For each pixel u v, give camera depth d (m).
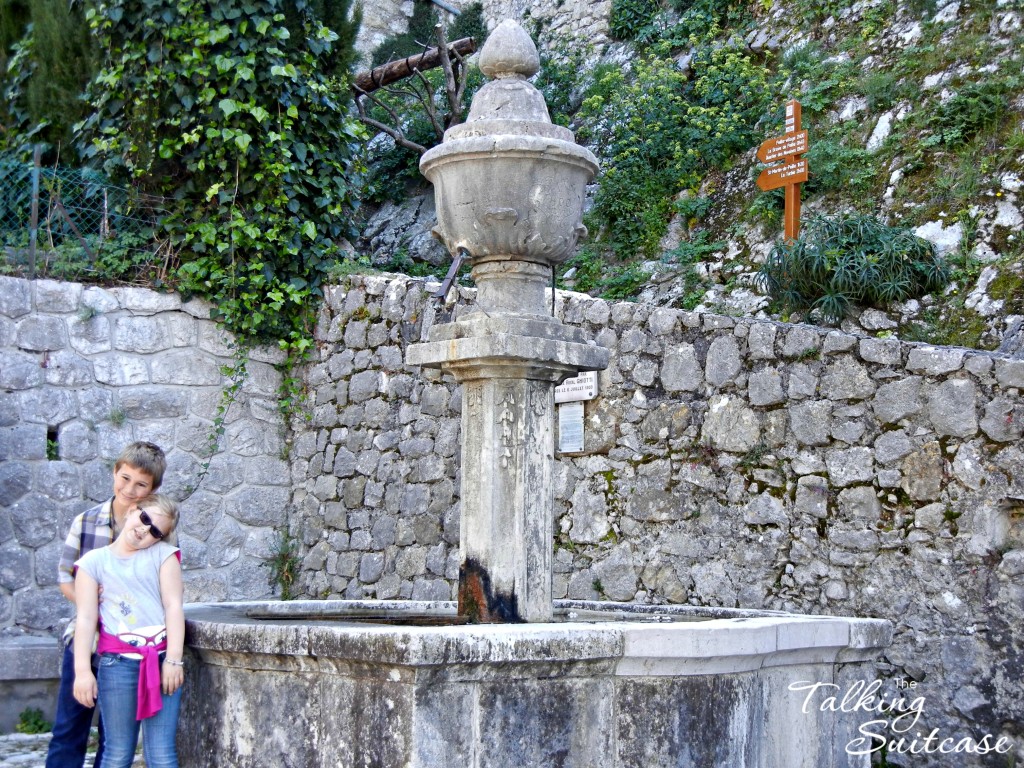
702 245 9.61
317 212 8.76
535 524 4.04
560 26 14.47
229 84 8.28
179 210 8.38
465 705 3.10
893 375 5.48
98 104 8.51
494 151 3.99
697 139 10.88
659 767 3.35
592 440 6.68
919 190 8.62
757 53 11.63
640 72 11.31
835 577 5.54
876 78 9.80
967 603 5.09
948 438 5.25
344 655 3.12
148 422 8.02
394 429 7.93
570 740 3.28
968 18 9.85
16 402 7.48
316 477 8.46
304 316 8.67
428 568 7.48
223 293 8.34
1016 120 8.55
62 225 8.26
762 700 3.74
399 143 12.23
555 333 4.14
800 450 5.78
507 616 3.94
